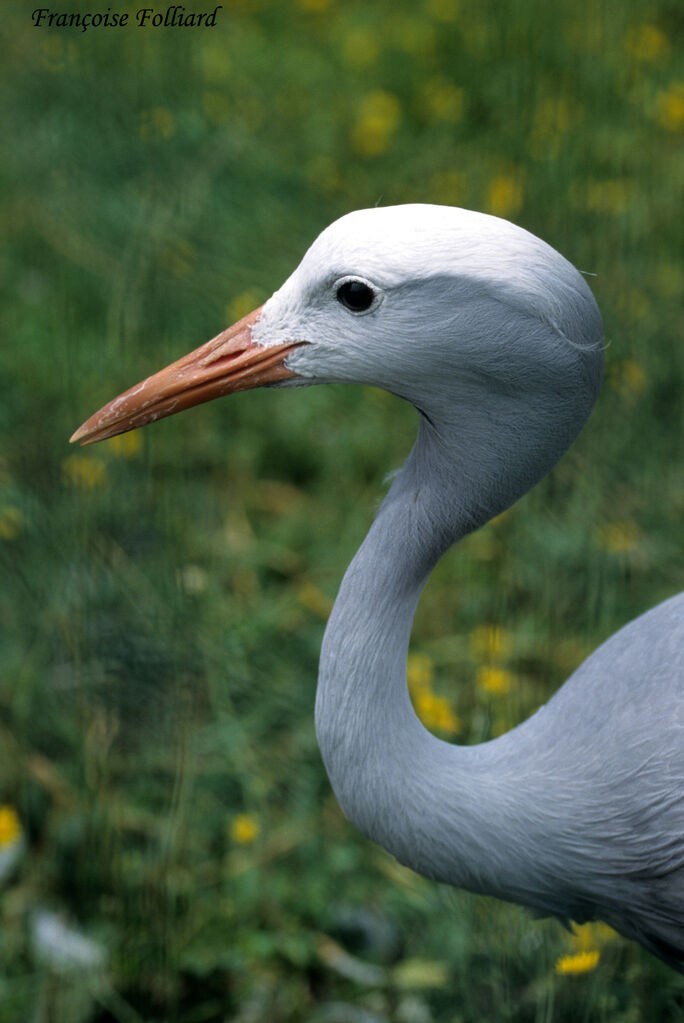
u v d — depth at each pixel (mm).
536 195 8070
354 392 7406
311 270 3303
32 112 9125
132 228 7965
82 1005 4512
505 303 3139
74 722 5293
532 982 4352
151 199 8016
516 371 3217
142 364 7305
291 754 5410
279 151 9406
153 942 4648
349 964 4738
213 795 5227
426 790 3508
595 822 3576
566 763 3604
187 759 4988
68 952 4664
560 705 3721
